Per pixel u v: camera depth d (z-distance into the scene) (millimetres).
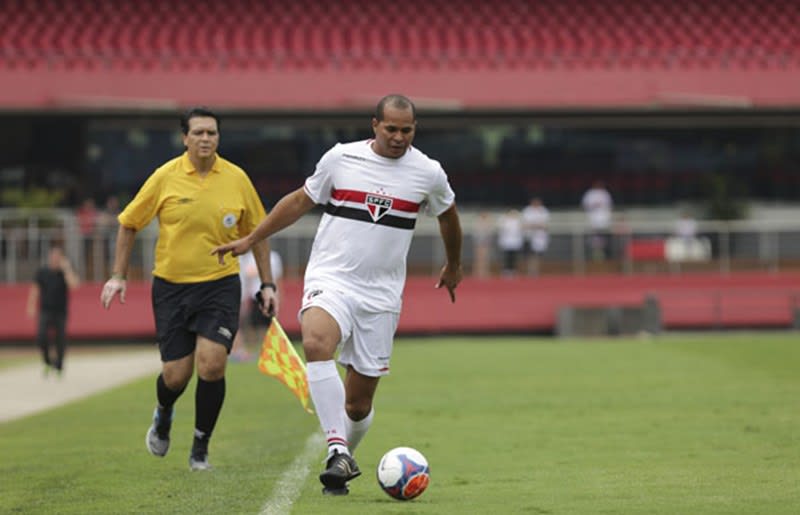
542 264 107625
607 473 30609
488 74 117125
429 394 54281
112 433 42188
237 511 25203
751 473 30344
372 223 26812
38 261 102000
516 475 30406
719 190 120938
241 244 27781
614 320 102875
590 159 123125
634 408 47219
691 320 106688
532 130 122625
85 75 114000
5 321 101812
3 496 28422
